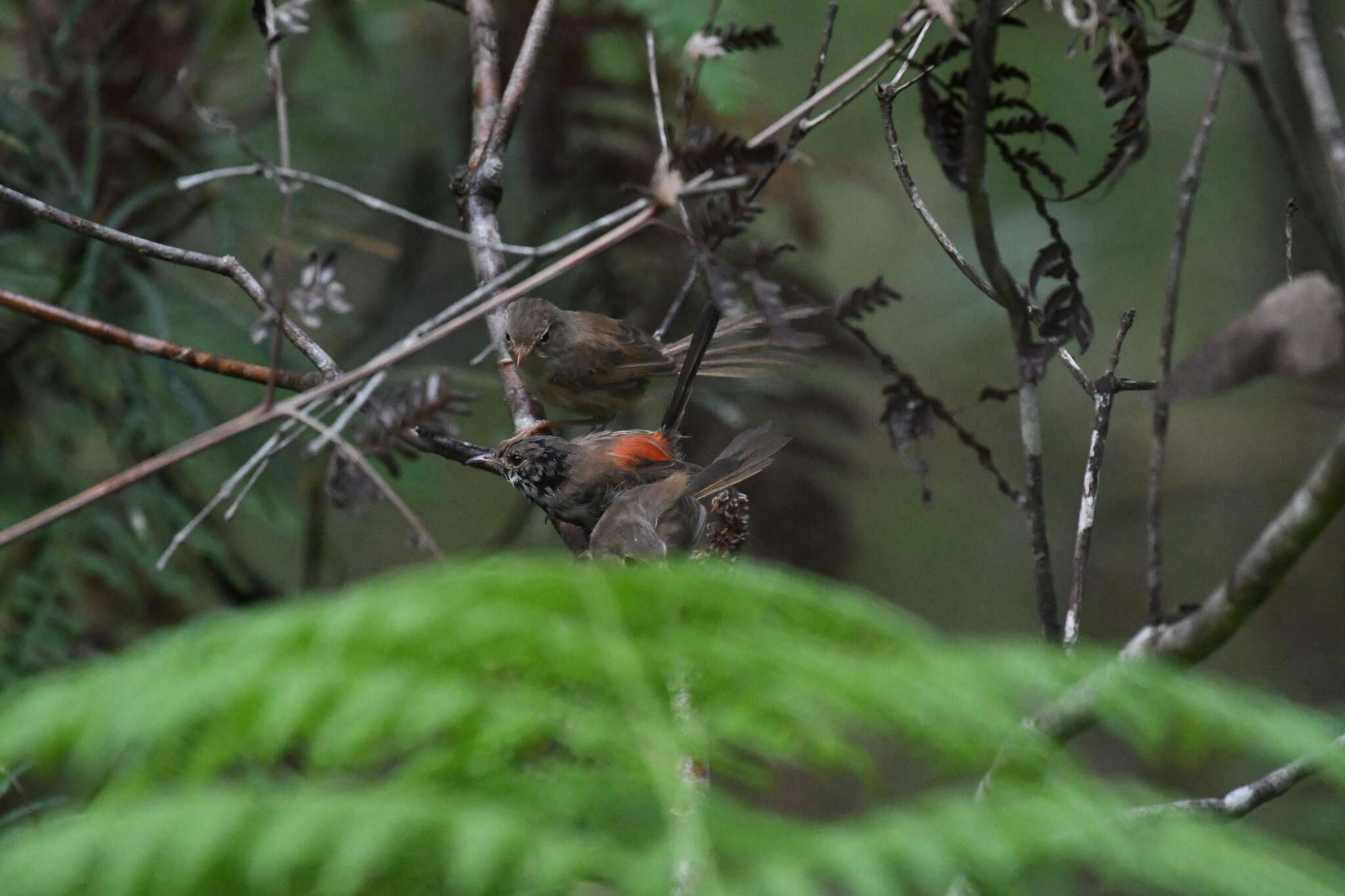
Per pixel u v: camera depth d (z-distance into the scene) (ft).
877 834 7.35
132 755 8.75
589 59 37.88
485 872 7.15
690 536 25.68
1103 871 7.88
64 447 34.32
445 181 42.68
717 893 7.13
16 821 20.04
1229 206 57.57
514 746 9.44
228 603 35.45
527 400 30.99
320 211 39.99
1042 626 19.01
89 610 34.73
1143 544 60.29
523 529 39.81
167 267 34.96
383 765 10.07
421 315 41.68
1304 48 13.97
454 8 29.04
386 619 8.82
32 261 33.60
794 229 39.22
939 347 60.08
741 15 30.09
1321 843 30.86
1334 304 12.44
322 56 44.14
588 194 38.68
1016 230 55.31
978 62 16.89
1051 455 61.11
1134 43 18.83
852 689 8.60
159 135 36.24
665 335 38.65
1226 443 61.62
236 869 7.55
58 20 37.19
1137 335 57.93
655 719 8.80
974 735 8.55
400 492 34.12
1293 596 57.67
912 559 57.41
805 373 38.29
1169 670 9.39
